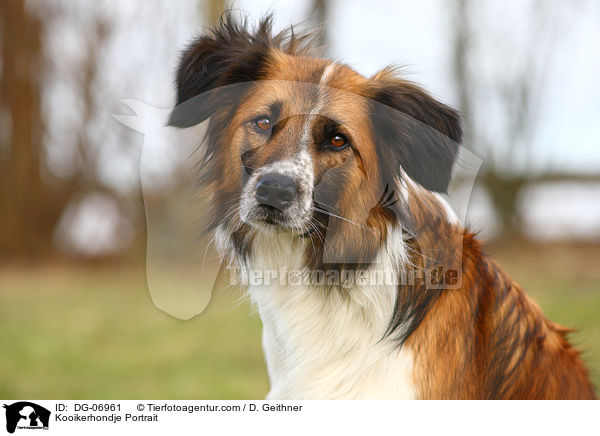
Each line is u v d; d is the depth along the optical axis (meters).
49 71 17.83
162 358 9.80
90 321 12.23
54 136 18.14
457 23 21.19
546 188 22.30
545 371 4.85
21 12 17.77
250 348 10.38
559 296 13.53
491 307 4.74
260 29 4.96
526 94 21.17
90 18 17.20
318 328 4.48
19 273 17.56
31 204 18.38
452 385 4.44
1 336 11.13
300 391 4.56
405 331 4.37
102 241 18.30
